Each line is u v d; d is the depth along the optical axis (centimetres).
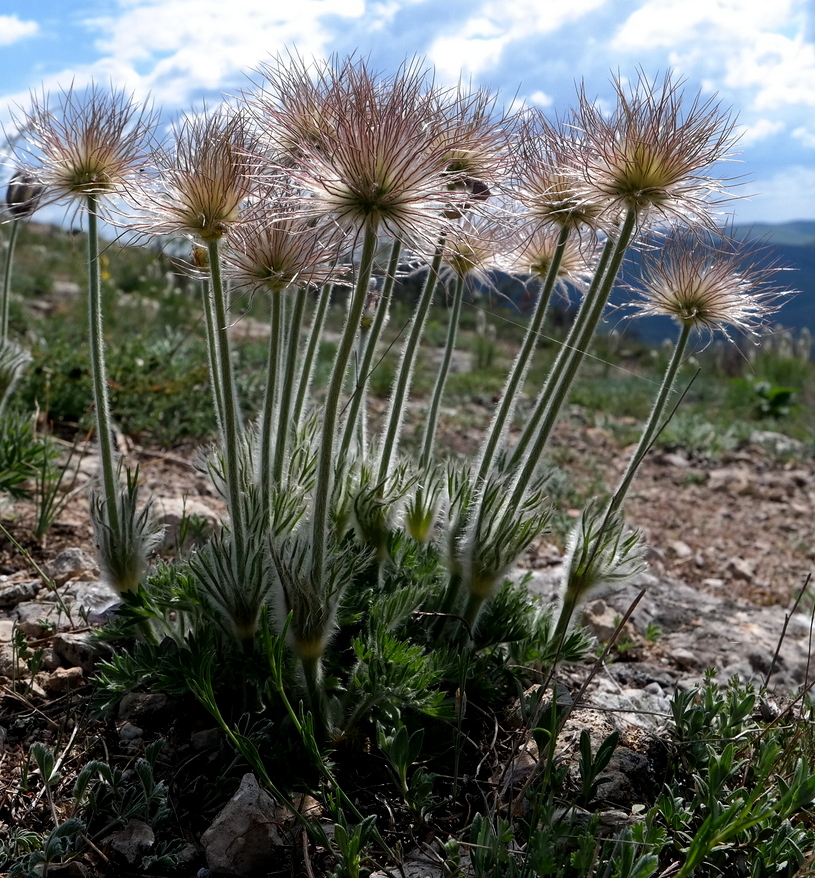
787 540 109
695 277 47
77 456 88
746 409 208
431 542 56
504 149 42
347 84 40
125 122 42
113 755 43
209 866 37
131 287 243
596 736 47
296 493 45
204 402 109
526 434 46
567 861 35
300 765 41
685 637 68
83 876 36
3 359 68
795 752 44
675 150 37
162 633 49
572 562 48
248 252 39
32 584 59
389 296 46
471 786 43
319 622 39
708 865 38
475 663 47
